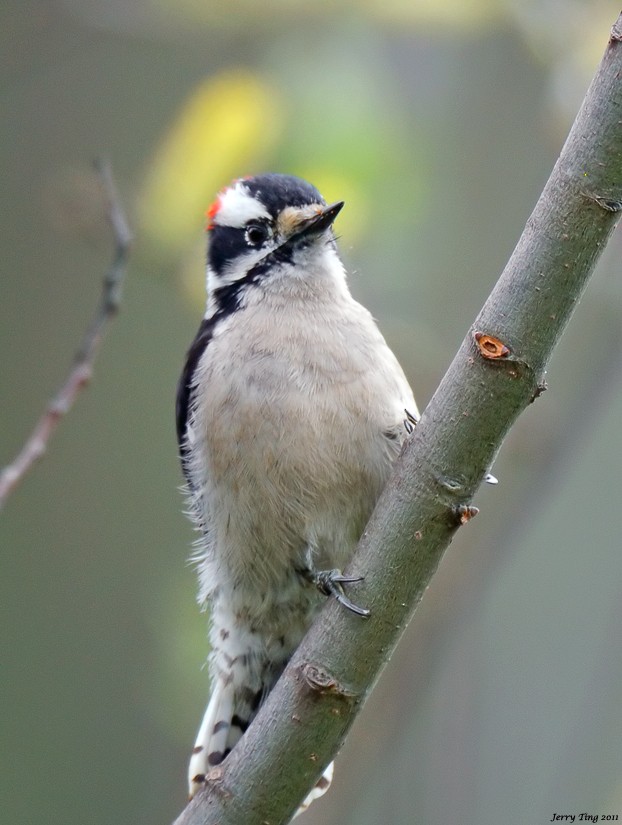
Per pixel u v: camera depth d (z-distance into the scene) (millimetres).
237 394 8773
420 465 7023
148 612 14969
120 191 11500
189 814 7457
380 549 7129
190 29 11617
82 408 16250
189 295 10578
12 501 15961
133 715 14992
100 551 15961
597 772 10586
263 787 7328
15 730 15023
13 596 15680
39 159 16203
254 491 8773
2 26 15180
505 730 12289
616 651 11039
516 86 13156
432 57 12547
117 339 16359
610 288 11008
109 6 12578
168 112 16203
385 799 10586
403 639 10641
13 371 16141
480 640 11164
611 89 6383
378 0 11094
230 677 9703
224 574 9391
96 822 14422
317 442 8617
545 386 6824
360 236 11000
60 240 15820
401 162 11133
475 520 11086
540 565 13289
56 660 15445
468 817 10383
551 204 6582
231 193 10062
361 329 9055
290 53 11188
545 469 11117
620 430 13555
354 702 7246
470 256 12703
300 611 9320
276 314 9141
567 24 11141
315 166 10906
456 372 6918
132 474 16141
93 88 16297
